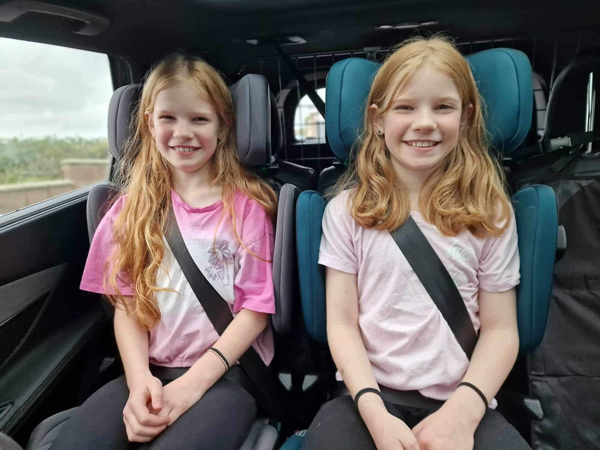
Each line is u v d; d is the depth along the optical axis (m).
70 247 1.36
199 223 1.07
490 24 1.29
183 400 0.89
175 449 0.79
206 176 1.12
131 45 1.32
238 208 1.08
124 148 1.17
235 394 0.96
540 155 1.25
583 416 1.24
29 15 0.99
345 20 1.26
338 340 0.94
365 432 0.83
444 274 0.93
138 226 1.05
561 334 1.29
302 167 1.54
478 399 0.83
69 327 1.31
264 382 1.06
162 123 1.03
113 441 0.84
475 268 0.94
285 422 1.16
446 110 0.91
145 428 0.82
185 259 1.04
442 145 0.92
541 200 0.91
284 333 1.08
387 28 1.32
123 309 1.06
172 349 1.02
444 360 0.90
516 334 0.92
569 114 1.27
